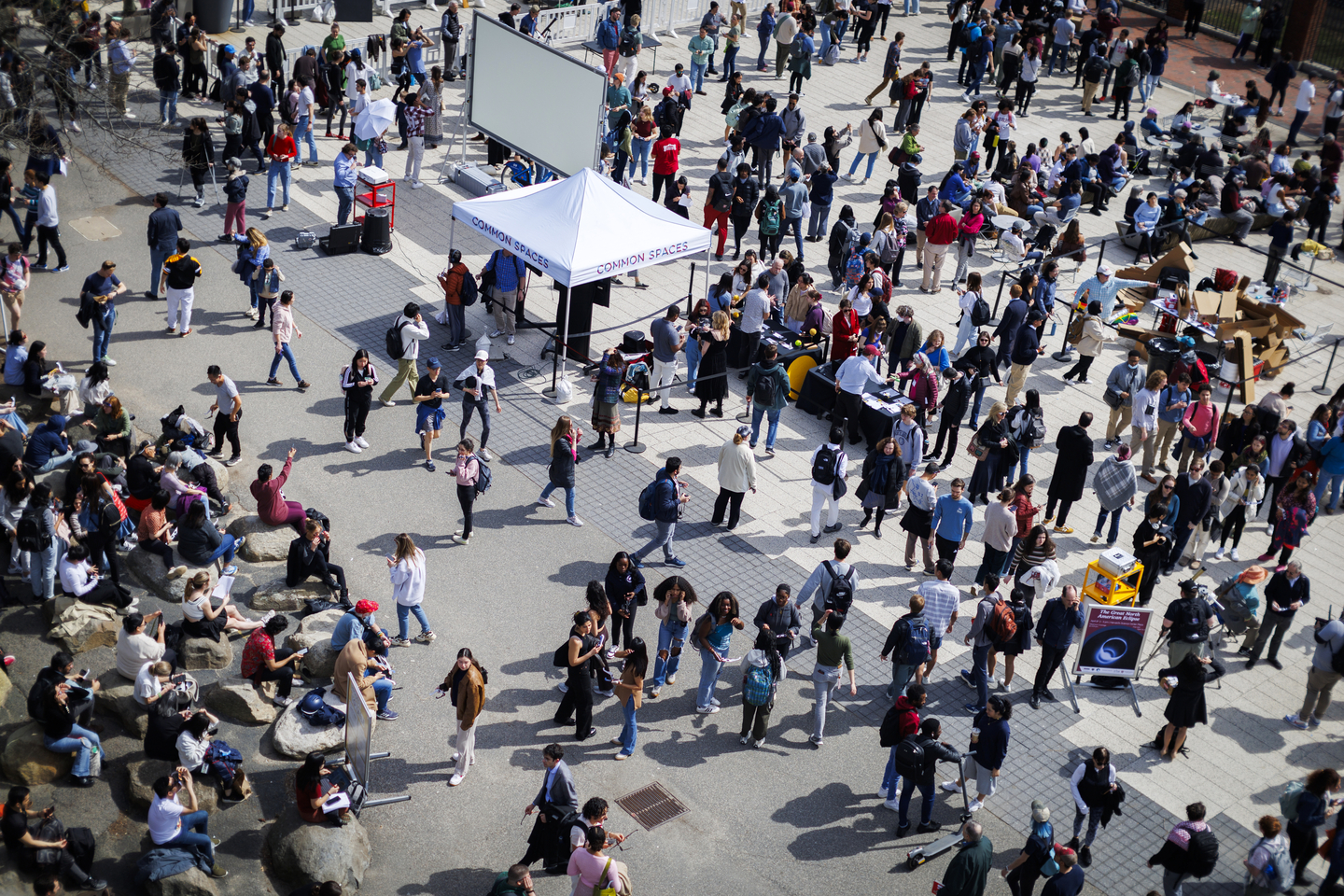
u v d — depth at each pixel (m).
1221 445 22.03
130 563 17.33
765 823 14.79
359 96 27.41
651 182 29.41
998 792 15.56
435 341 23.06
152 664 14.70
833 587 15.92
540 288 25.28
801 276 23.88
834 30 36.16
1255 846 14.05
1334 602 19.72
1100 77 35.78
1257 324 25.42
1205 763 16.41
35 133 22.89
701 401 22.06
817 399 22.47
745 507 20.09
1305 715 17.11
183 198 26.23
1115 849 14.96
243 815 14.19
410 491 19.52
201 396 20.88
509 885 12.72
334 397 21.42
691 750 15.70
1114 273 27.61
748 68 35.69
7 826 12.84
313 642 16.11
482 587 17.80
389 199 25.34
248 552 17.70
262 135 27.84
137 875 13.16
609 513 19.56
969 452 19.94
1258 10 39.94
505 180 28.23
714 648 15.71
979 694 16.67
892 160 29.05
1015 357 22.55
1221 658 18.39
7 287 21.05
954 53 37.28
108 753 14.66
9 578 17.17
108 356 21.50
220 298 23.44
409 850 14.00
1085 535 20.41
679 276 26.16
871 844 14.65
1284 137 36.19
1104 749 14.34
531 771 15.15
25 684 15.54
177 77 28.09
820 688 15.66
